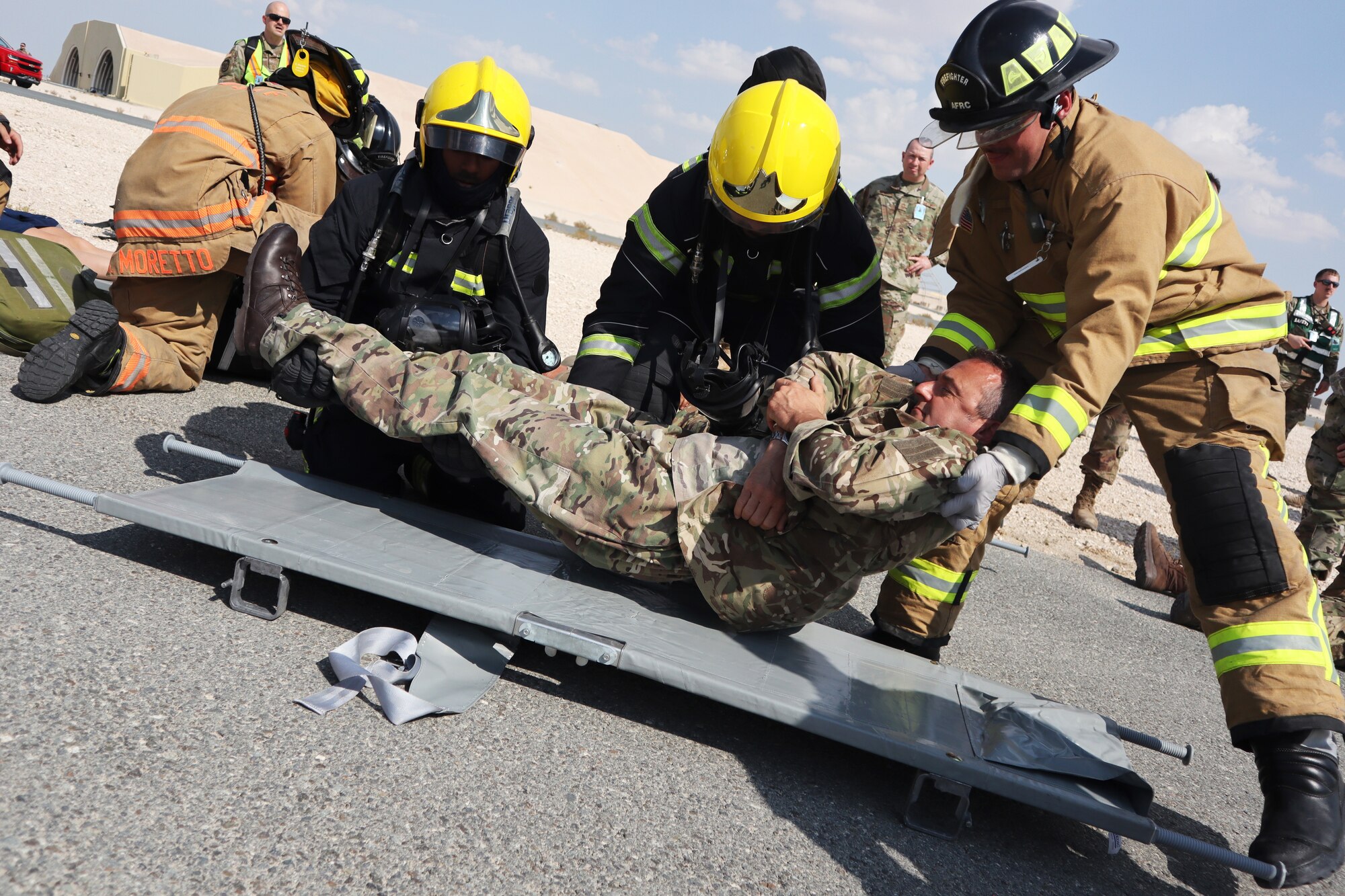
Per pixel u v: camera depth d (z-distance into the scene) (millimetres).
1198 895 2102
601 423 2732
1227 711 2182
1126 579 5598
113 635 2109
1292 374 8438
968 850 2061
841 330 3240
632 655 2158
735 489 2422
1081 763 2160
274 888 1486
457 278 3119
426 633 2305
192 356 4336
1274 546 2158
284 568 2307
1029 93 2363
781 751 2320
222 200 3971
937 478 2143
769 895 1752
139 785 1646
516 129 2920
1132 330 2248
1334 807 2045
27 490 2805
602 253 21906
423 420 2594
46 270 4293
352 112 5004
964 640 3688
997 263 2953
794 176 2732
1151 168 2307
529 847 1725
